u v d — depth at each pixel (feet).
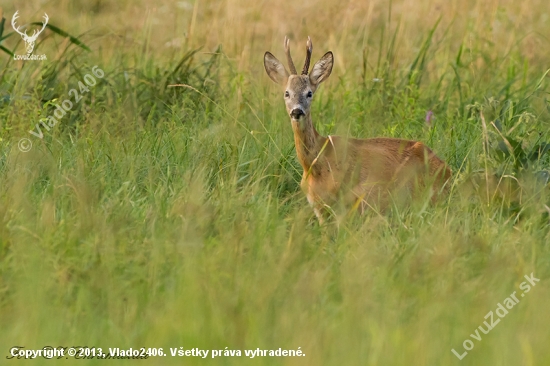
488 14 97.71
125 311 41.01
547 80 83.56
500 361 36.94
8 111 67.92
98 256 44.01
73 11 114.42
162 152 61.93
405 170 57.98
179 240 45.37
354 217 53.21
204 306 39.93
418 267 43.83
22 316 39.24
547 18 104.32
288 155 62.54
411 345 37.22
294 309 40.01
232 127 65.10
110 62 86.48
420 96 79.77
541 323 39.83
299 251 45.03
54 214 48.42
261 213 49.60
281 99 75.97
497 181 55.11
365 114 74.79
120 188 53.42
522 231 50.26
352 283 41.98
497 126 61.62
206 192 53.78
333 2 106.22
